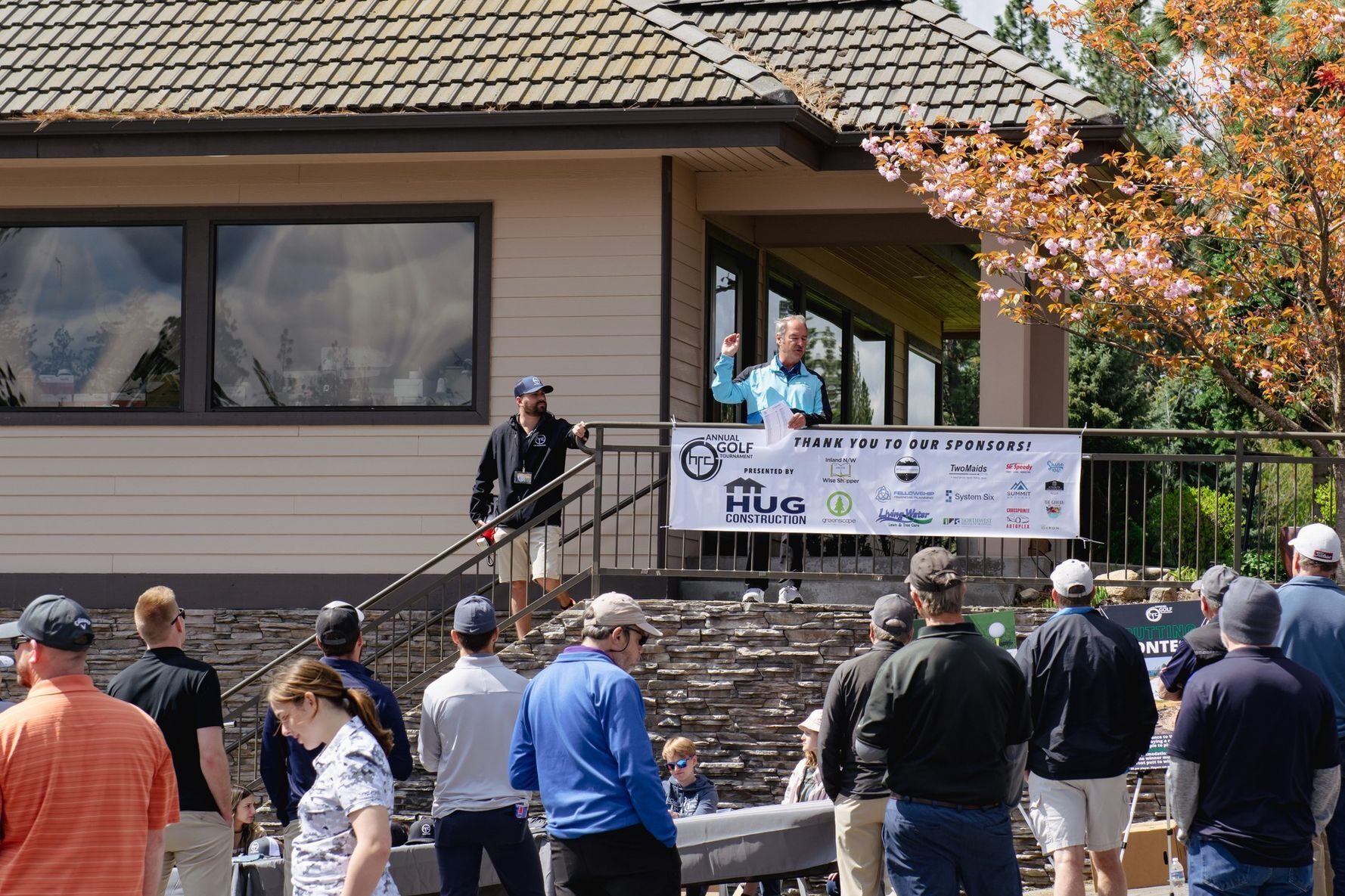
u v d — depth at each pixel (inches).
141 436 675.4
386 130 634.2
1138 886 503.2
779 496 550.9
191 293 677.3
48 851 275.3
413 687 577.6
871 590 579.8
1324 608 369.7
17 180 690.2
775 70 703.7
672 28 663.8
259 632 660.7
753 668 547.5
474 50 668.1
